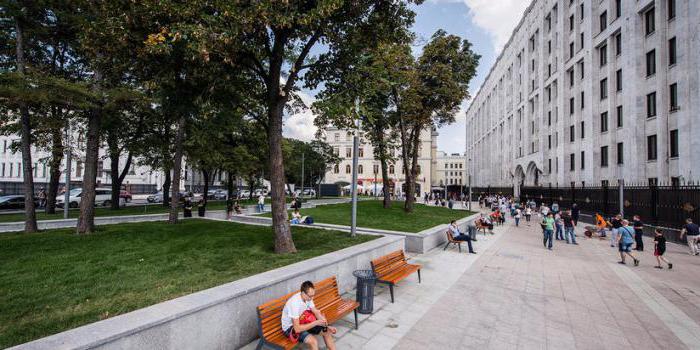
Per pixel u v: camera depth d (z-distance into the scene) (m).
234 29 6.29
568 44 33.91
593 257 11.72
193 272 6.16
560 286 7.93
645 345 4.95
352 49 9.19
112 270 6.27
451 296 7.05
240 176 28.00
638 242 13.10
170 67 7.95
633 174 23.61
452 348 4.74
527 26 43.00
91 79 11.42
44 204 26.89
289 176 58.00
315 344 4.09
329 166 60.16
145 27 7.17
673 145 21.17
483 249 12.70
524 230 19.39
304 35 8.16
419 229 13.65
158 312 3.75
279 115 8.40
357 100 9.04
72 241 9.05
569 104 33.75
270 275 5.42
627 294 7.37
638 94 23.53
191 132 18.88
